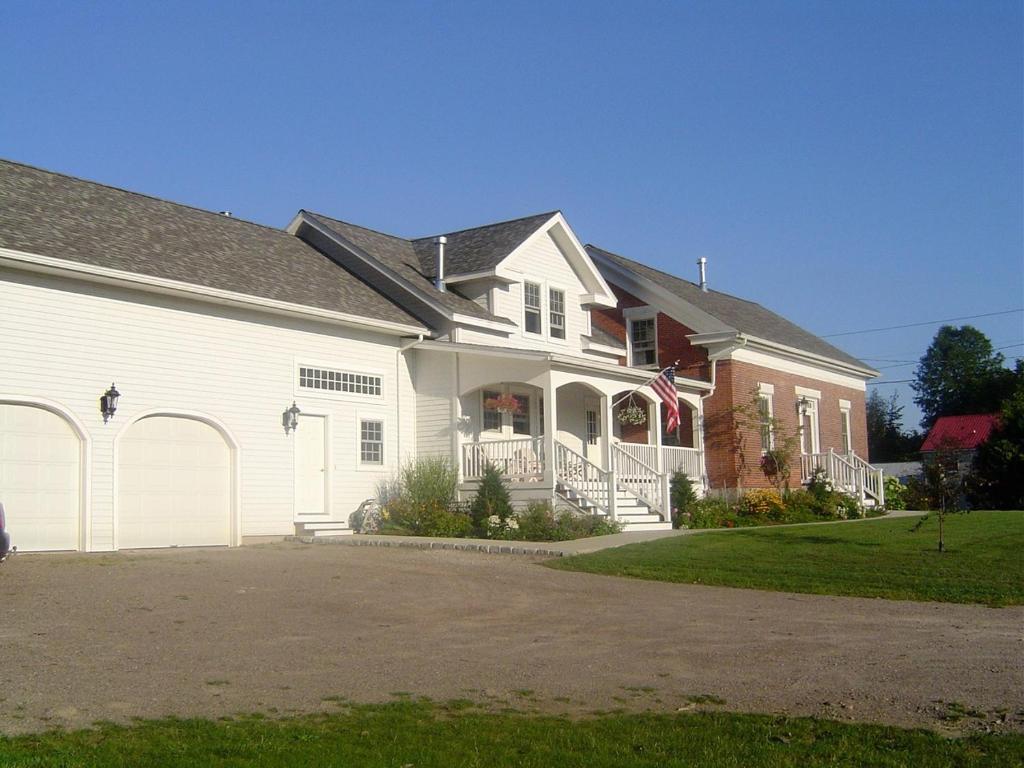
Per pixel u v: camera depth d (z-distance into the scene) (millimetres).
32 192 20125
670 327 32219
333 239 26609
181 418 19844
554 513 22703
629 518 23922
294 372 22031
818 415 36969
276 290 21766
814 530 23188
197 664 9672
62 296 18000
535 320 27969
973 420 64312
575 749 7320
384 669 9703
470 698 8727
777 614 13039
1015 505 40281
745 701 8734
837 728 7836
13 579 14148
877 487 34500
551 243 28656
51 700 8258
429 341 24484
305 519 21906
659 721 8062
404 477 23656
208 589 13922
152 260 19734
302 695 8680
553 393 23250
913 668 9906
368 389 23766
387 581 15172
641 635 11562
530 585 15250
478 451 24125
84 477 18125
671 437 31781
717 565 17016
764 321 37375
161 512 19375
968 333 78625
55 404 17766
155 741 7234
